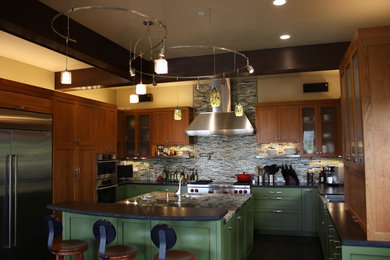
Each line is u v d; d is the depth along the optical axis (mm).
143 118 7496
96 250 3660
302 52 4949
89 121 5961
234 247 3779
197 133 6738
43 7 3453
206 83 7363
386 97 2762
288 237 6086
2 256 4215
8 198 4301
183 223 3295
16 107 4445
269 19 3949
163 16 3801
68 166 5379
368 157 2762
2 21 3068
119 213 3285
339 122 6297
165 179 7512
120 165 7586
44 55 5086
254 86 7020
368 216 2725
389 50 2771
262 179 6719
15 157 4383
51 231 3250
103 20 3908
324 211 4605
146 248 3418
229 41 4738
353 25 4164
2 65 5117
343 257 2713
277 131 6570
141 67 5391
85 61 4406
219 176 7234
